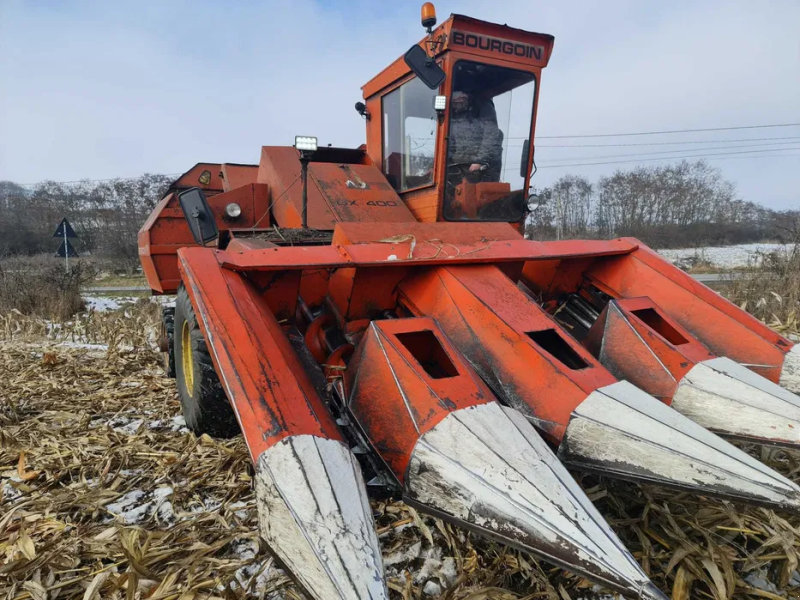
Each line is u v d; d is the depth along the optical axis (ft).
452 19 12.88
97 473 9.77
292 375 6.76
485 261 9.76
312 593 4.60
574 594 6.13
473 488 5.48
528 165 15.10
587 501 5.20
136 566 6.34
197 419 10.15
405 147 14.97
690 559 6.30
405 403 6.61
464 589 6.18
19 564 6.70
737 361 9.43
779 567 6.52
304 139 11.87
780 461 8.84
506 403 7.60
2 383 16.31
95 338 26.35
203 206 10.11
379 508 7.81
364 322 9.91
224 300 7.57
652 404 6.61
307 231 12.38
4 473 10.00
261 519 5.44
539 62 14.26
